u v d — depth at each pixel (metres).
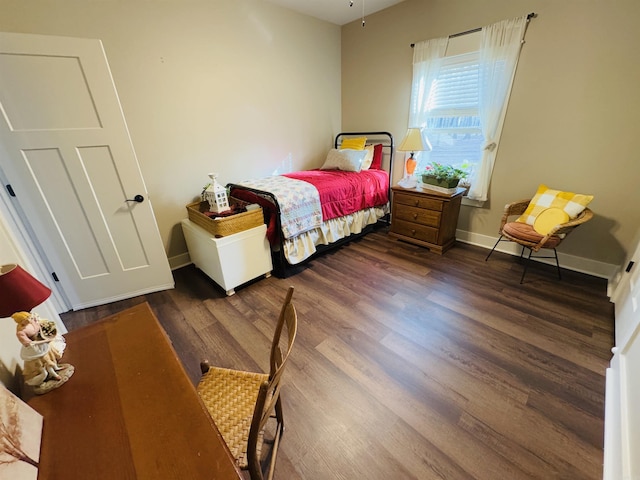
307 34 3.38
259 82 3.10
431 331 1.90
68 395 0.77
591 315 1.97
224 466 0.60
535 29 2.30
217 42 2.70
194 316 2.13
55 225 2.01
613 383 1.38
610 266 2.38
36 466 0.60
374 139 3.81
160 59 2.43
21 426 0.63
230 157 3.09
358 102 3.83
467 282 2.45
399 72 3.30
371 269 2.74
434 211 2.92
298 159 3.76
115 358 0.89
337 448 1.23
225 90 2.87
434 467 1.15
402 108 3.40
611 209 2.29
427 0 2.84
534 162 2.59
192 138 2.78
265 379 1.14
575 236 2.49
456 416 1.34
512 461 1.16
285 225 2.49
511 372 1.56
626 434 1.09
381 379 1.55
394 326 1.96
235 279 2.37
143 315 1.09
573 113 2.29
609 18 2.00
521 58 2.42
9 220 1.83
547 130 2.45
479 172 2.90
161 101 2.52
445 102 3.02
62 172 1.94
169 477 0.58
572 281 2.39
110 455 0.62
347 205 3.08
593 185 2.33
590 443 1.21
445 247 3.03
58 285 2.15
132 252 2.32
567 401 1.39
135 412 0.72
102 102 1.91
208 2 2.56
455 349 1.74
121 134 2.03
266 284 2.55
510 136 2.66
